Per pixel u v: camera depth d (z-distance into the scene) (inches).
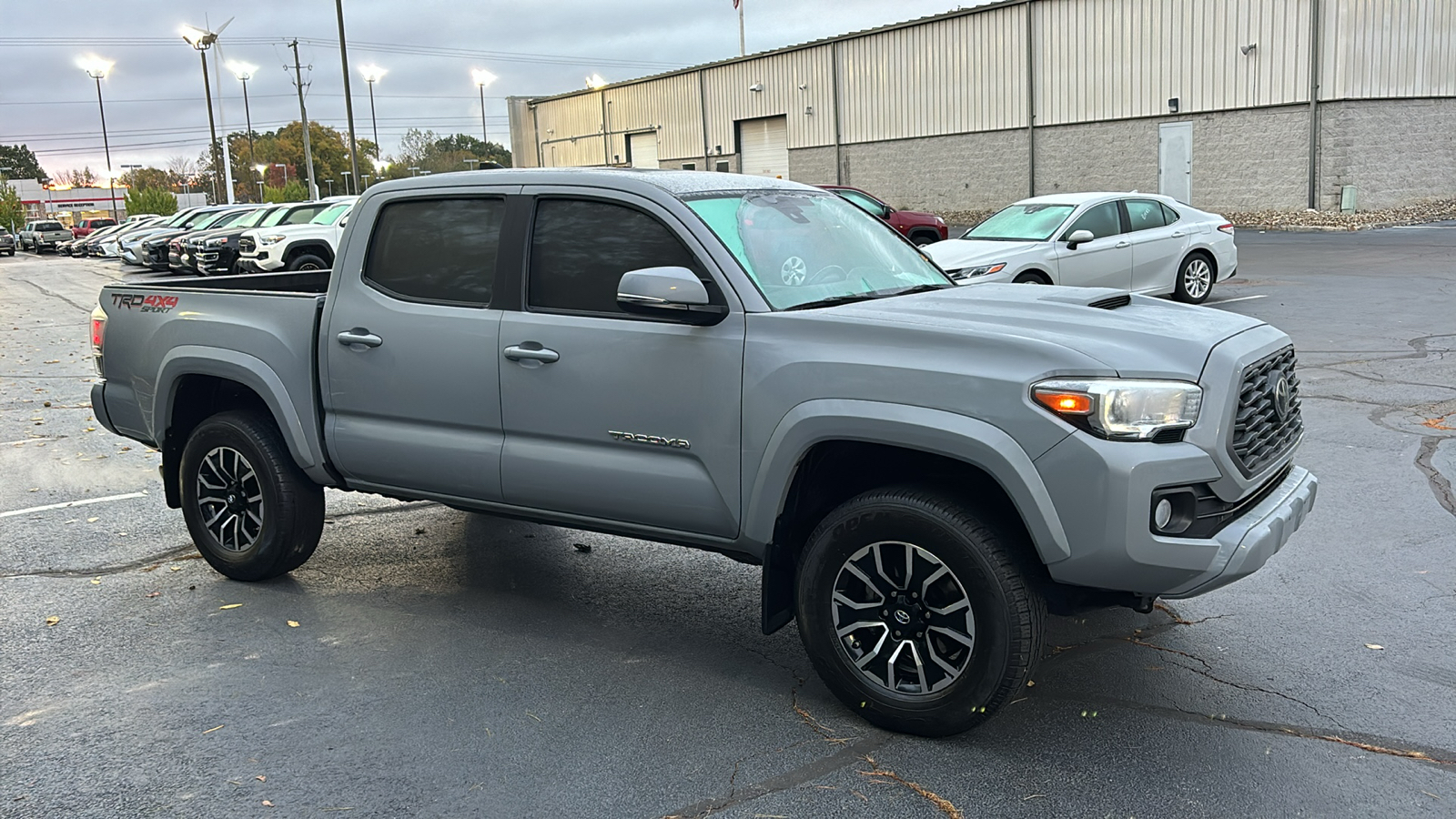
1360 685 152.2
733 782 131.6
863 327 140.6
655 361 153.7
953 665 138.2
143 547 231.6
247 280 232.7
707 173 176.4
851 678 144.3
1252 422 136.8
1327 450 272.8
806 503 153.3
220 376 197.2
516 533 237.9
